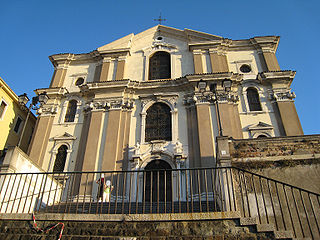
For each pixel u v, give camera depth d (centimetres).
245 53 2066
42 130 1888
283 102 1758
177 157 1616
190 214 694
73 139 1823
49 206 1229
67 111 1988
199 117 1733
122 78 2025
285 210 854
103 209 1152
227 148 991
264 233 646
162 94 1883
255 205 869
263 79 1847
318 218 831
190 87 1889
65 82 2136
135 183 1585
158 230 684
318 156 957
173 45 2172
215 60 2011
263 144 1012
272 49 2048
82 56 2227
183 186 1534
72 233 707
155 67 2116
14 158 1027
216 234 663
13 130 2009
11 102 1994
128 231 689
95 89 1947
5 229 738
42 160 1778
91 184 1586
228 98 1792
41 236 707
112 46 2219
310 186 905
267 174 942
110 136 1759
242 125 1723
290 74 1839
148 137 1770
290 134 1638
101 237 679
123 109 1875
